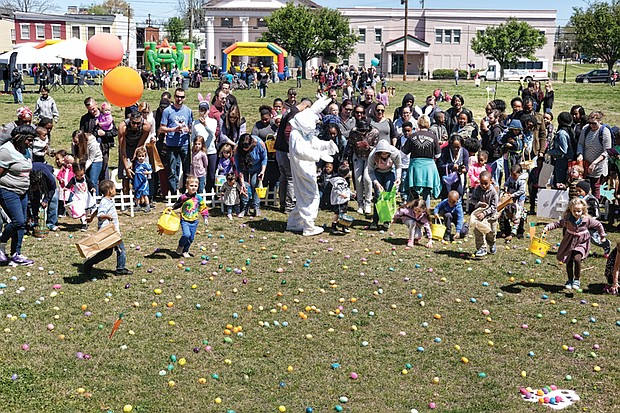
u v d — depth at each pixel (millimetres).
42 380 6723
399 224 13195
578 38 67125
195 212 10695
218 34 85250
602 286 9688
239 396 6508
